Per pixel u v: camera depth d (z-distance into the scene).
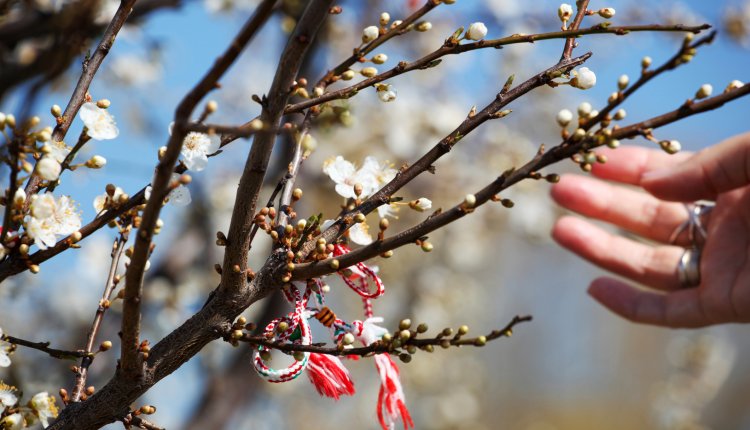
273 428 6.21
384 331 1.66
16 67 2.62
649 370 12.76
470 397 7.54
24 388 3.32
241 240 1.44
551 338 12.74
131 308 1.34
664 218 2.99
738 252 2.68
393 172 1.72
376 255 1.46
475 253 6.86
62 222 1.50
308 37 1.28
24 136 1.37
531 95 6.51
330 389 1.59
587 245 3.06
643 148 3.03
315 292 1.66
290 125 1.26
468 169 6.20
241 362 3.89
